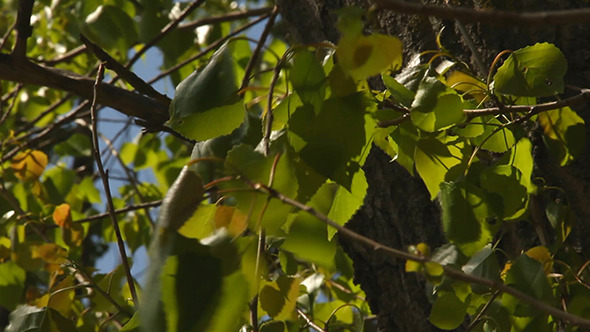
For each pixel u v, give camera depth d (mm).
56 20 5164
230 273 1403
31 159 3752
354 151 1646
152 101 2871
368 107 1714
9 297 3295
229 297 1392
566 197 2109
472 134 1955
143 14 3852
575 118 2031
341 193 1822
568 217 2033
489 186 1909
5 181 4164
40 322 2395
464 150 1952
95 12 3740
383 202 2535
